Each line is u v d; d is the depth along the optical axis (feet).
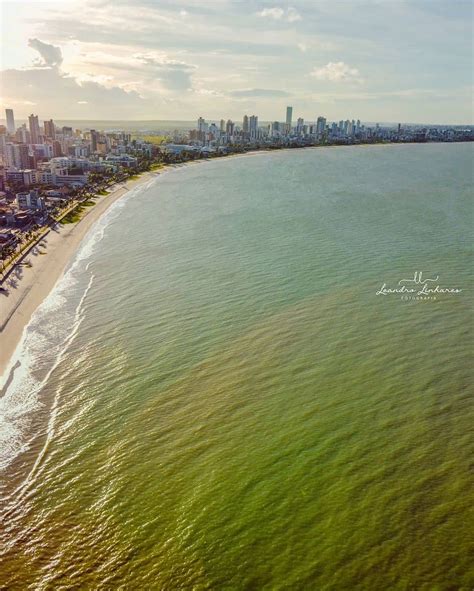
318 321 217.77
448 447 140.97
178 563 113.09
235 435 150.92
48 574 113.09
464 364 180.65
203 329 218.18
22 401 177.68
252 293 254.06
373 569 107.76
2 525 126.21
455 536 114.01
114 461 145.28
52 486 137.80
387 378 173.99
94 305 259.60
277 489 130.00
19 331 233.96
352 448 142.31
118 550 117.50
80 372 193.98
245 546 115.34
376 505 123.13
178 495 131.03
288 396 167.02
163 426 158.10
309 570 108.68
